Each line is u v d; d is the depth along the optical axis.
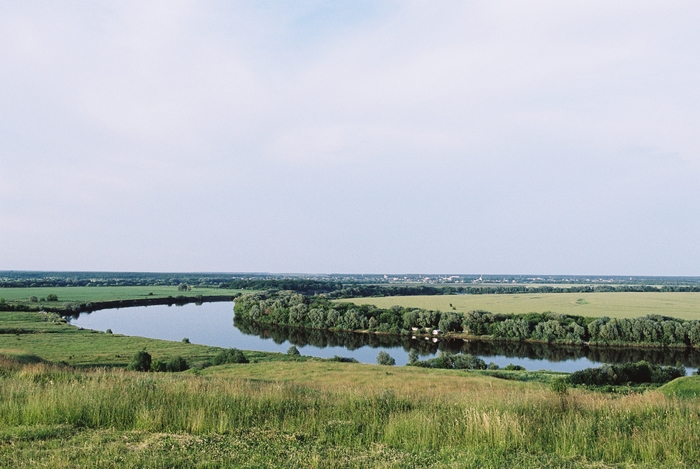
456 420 11.42
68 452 8.58
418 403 13.85
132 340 74.94
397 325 106.00
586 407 12.91
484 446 10.09
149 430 10.65
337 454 9.32
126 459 8.28
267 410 12.60
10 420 10.81
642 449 9.88
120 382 14.87
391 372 45.38
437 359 63.62
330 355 76.94
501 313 111.94
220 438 10.12
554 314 103.50
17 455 8.35
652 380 42.94
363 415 12.47
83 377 17.09
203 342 87.75
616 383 41.44
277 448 9.52
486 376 44.66
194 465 8.20
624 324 90.31
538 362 73.38
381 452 9.59
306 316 113.31
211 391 13.79
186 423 11.06
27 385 13.98
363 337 99.94
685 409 12.70
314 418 11.88
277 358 62.31
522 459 9.30
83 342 70.75
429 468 8.61
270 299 132.88
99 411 11.39
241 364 51.31
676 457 9.51
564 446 10.12
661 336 88.69
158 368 49.25
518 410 12.43
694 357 79.00
